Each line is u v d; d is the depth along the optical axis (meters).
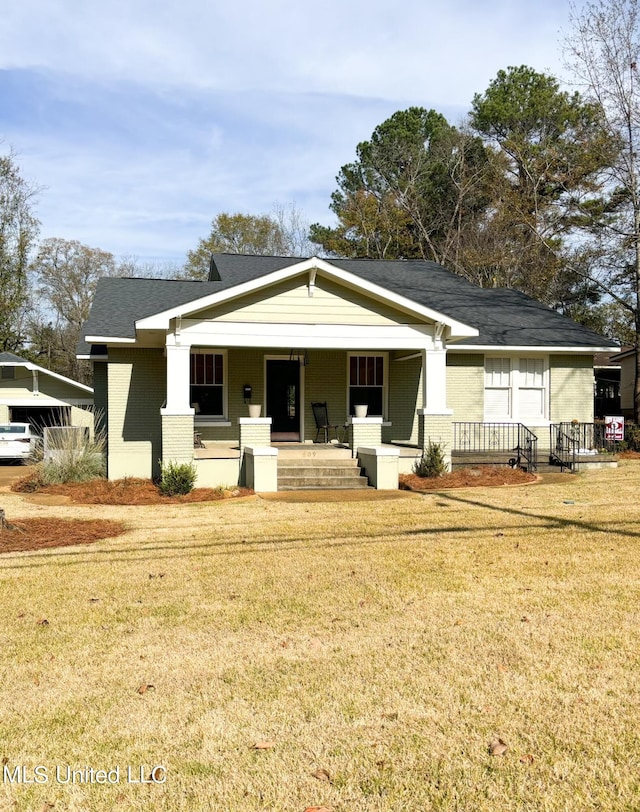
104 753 3.72
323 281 14.89
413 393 18.23
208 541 8.94
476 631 5.39
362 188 42.06
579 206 26.64
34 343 46.75
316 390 17.92
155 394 16.81
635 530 9.17
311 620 5.72
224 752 3.71
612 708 4.10
